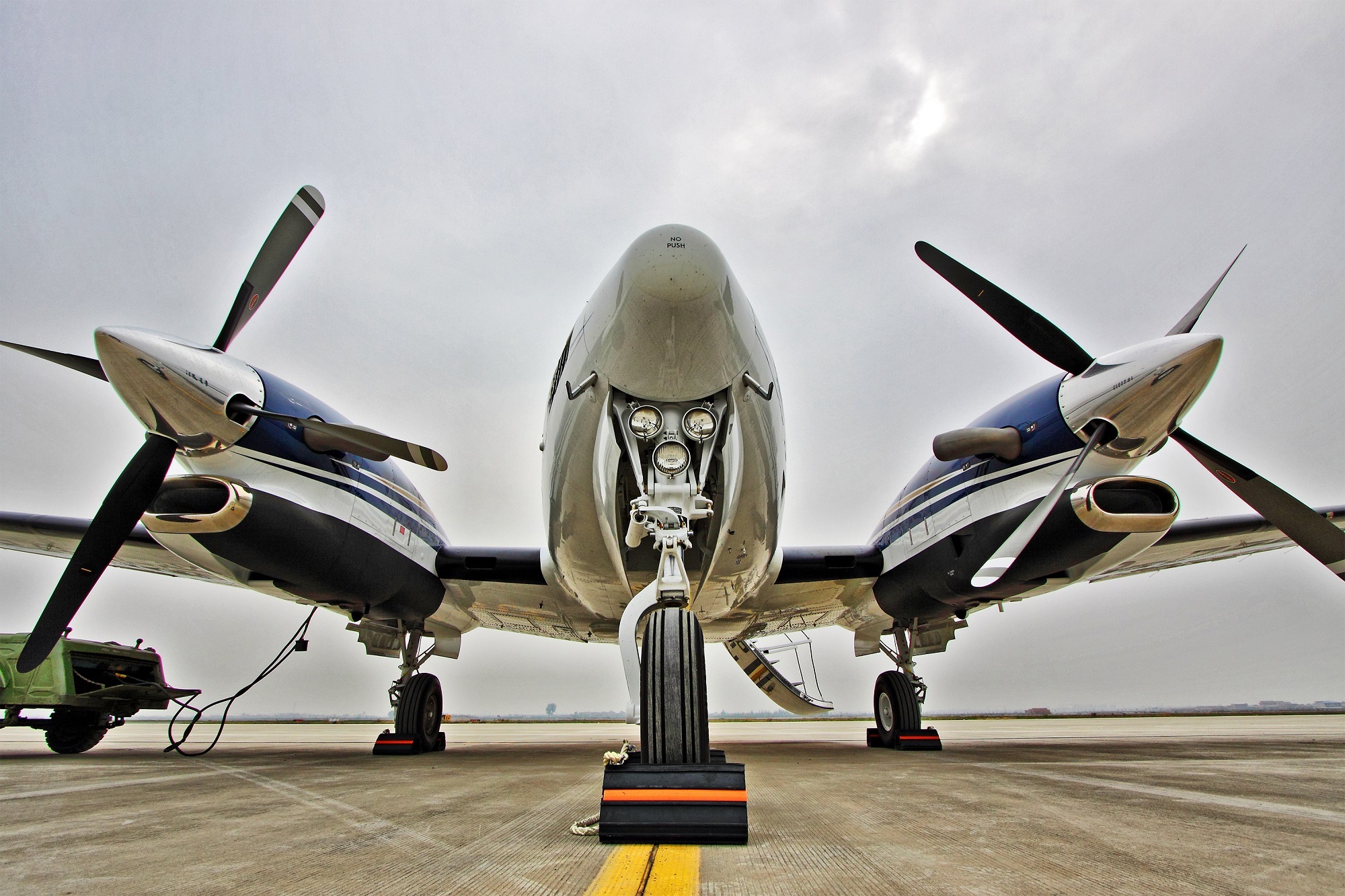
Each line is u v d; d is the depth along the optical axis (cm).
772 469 563
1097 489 591
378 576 710
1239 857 267
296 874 243
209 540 597
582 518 584
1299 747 923
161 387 529
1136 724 2466
